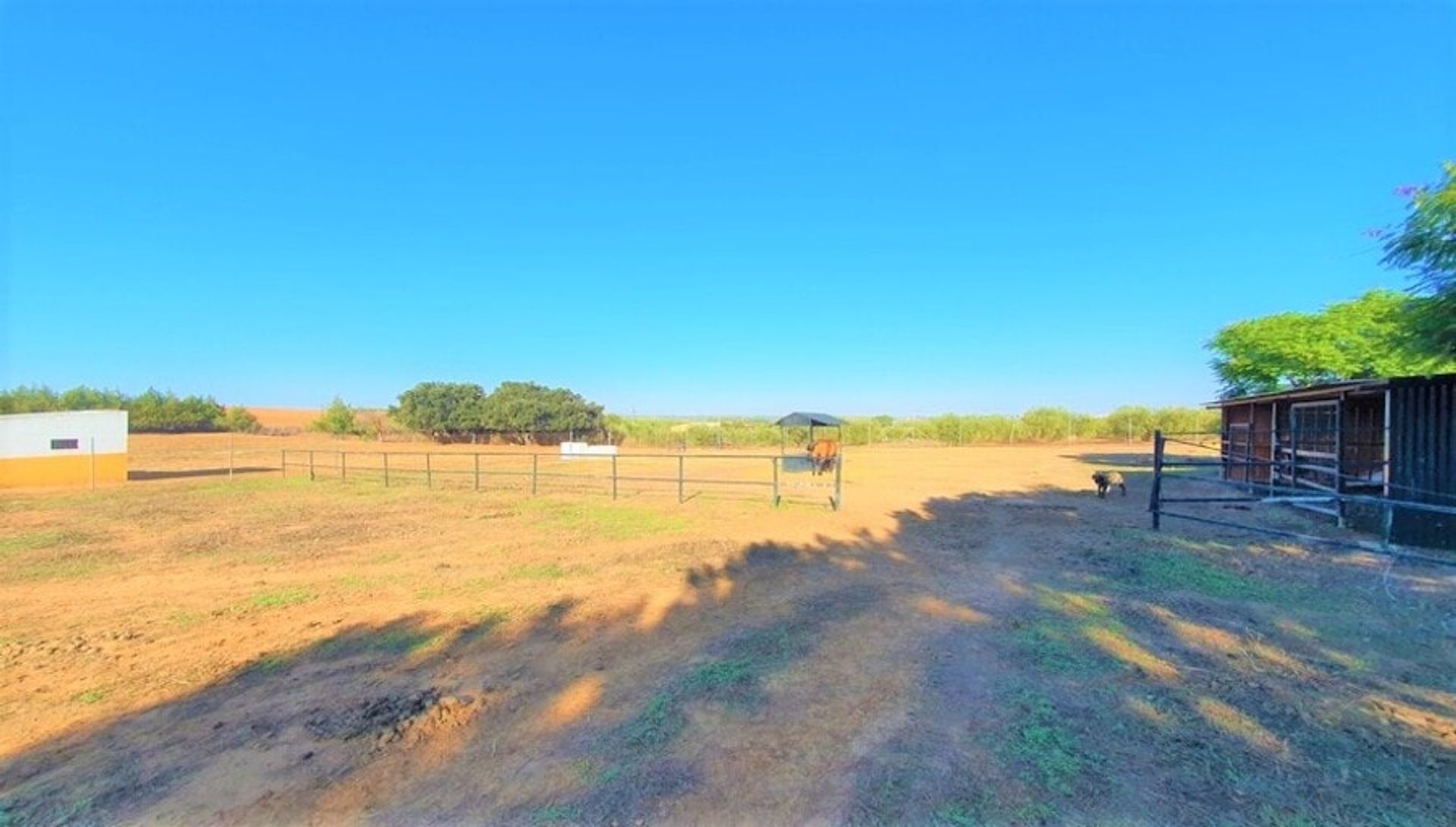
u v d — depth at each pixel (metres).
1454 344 9.00
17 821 3.04
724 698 4.15
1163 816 2.79
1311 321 18.67
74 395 44.09
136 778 3.40
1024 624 5.53
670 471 22.86
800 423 21.53
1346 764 3.18
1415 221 8.79
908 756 3.35
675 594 6.83
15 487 18.58
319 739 3.77
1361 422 12.75
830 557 8.52
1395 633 5.16
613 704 4.12
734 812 2.91
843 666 4.68
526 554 9.04
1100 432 43.44
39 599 7.06
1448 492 8.74
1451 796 2.90
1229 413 18.00
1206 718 3.71
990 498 14.47
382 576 7.90
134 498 16.12
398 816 2.98
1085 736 3.52
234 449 36.56
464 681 4.58
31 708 4.31
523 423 43.88
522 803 3.04
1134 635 5.20
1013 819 2.80
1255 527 10.38
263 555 9.21
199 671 4.93
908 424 45.31
